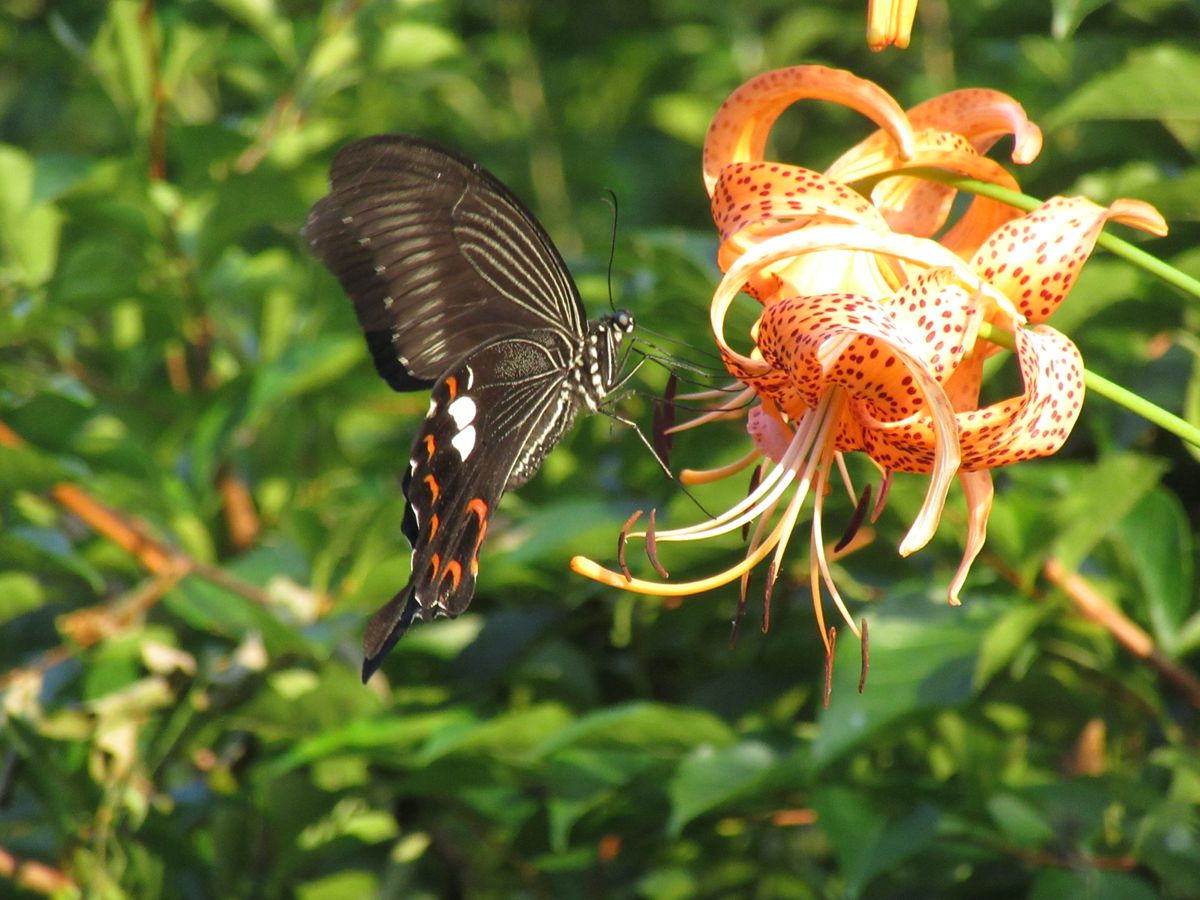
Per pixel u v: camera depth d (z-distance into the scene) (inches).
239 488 70.2
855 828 62.9
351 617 66.7
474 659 66.9
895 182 60.0
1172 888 63.2
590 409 62.7
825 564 59.4
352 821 67.5
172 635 67.2
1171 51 62.6
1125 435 65.7
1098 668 64.3
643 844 67.2
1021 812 63.3
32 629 68.6
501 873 68.3
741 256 58.1
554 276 62.1
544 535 64.8
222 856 67.8
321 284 68.9
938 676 62.9
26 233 69.6
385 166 60.0
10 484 66.5
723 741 63.9
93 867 67.2
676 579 65.1
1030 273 57.9
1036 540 62.9
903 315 57.8
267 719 66.9
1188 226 63.5
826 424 59.0
